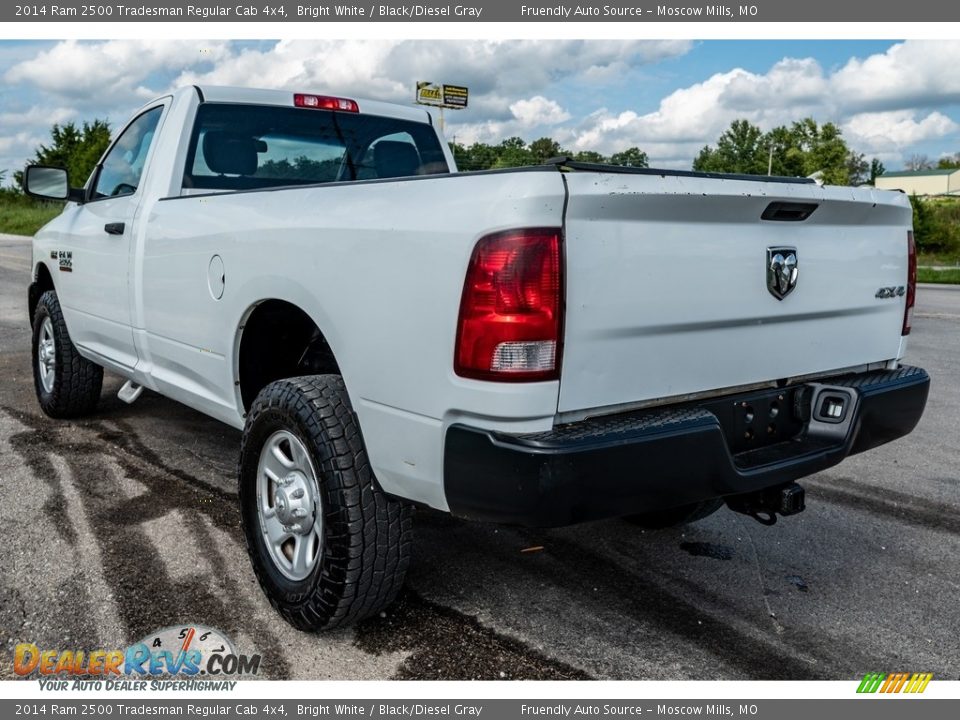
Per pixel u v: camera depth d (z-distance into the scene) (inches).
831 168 2564.0
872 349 123.2
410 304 90.4
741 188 97.7
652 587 125.3
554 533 145.6
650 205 89.2
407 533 103.4
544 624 113.3
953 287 767.7
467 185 87.5
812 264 110.0
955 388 271.0
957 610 120.0
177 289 139.5
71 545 133.0
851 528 150.8
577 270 84.6
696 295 95.8
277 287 111.7
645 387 93.5
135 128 179.0
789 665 104.7
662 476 89.4
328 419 101.6
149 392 239.0
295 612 106.9
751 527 150.7
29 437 191.5
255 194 121.0
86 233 178.7
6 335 335.9
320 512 103.9
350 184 103.8
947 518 156.0
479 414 84.7
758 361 106.3
